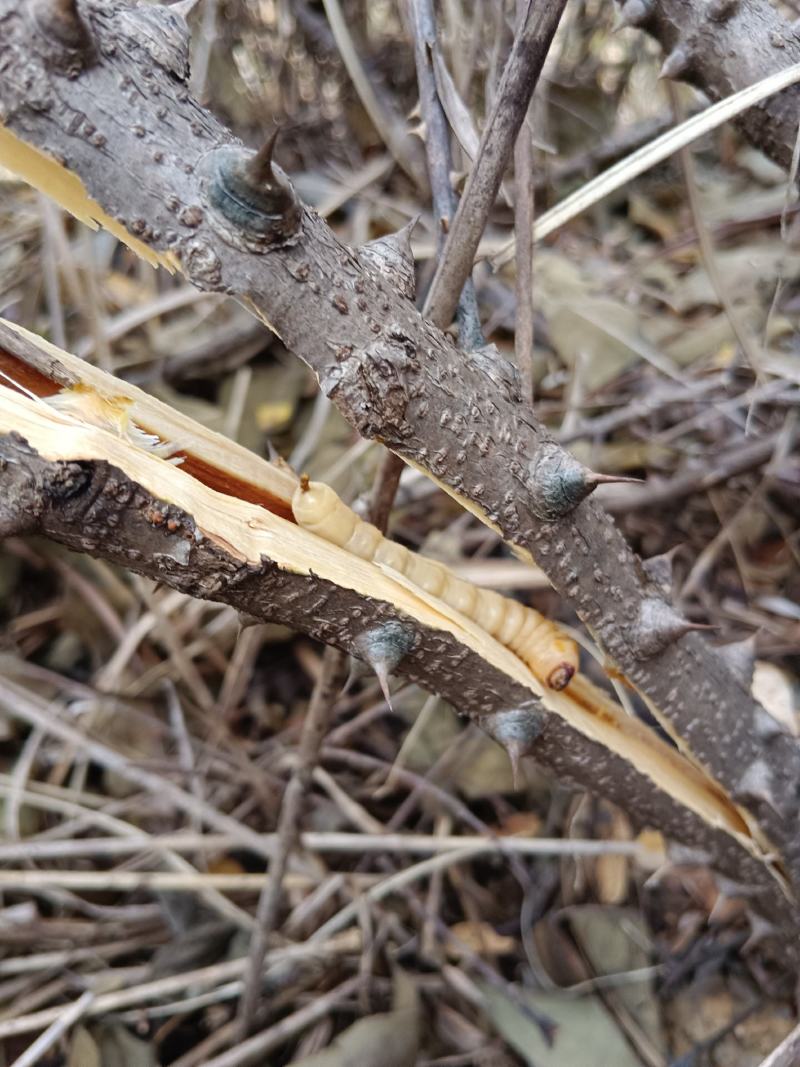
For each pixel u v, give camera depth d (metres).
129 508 0.09
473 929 0.21
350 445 0.26
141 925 0.21
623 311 0.26
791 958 0.17
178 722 0.23
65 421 0.09
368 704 0.24
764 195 0.29
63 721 0.23
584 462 0.25
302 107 0.32
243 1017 0.18
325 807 0.22
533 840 0.21
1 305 0.27
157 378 0.27
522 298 0.14
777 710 0.21
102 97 0.08
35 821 0.22
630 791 0.14
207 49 0.28
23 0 0.07
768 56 0.13
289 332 0.09
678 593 0.23
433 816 0.22
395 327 0.09
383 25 0.32
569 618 0.23
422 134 0.15
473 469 0.10
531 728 0.12
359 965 0.20
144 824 0.23
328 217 0.31
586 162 0.31
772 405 0.24
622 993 0.19
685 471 0.23
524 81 0.11
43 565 0.25
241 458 0.11
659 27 0.14
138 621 0.25
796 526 0.24
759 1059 0.18
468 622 0.12
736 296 0.26
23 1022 0.18
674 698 0.12
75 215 0.09
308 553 0.10
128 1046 0.19
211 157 0.08
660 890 0.21
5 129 0.08
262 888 0.21
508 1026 0.19
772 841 0.14
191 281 0.08
